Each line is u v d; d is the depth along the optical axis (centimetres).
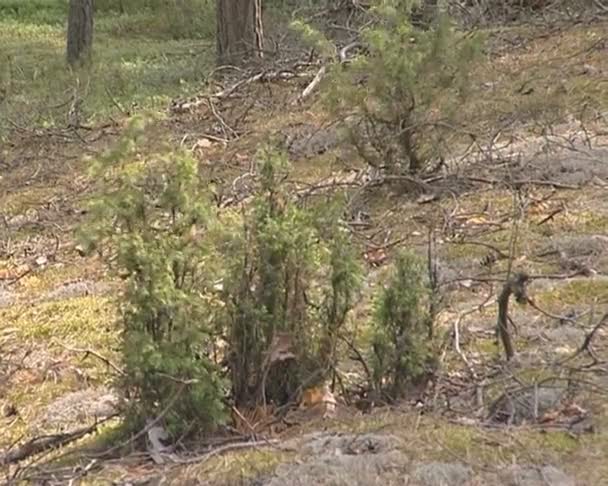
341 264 594
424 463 506
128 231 569
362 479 500
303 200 682
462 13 1847
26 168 1416
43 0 3281
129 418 580
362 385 617
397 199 1002
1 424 693
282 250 579
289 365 590
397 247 882
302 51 1812
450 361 652
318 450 527
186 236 570
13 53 2594
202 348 570
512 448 516
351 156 1123
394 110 1012
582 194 954
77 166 1395
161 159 573
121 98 1819
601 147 1058
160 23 2852
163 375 558
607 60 1422
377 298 610
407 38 1024
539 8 1903
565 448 516
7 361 788
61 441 626
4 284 994
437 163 1055
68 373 755
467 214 934
